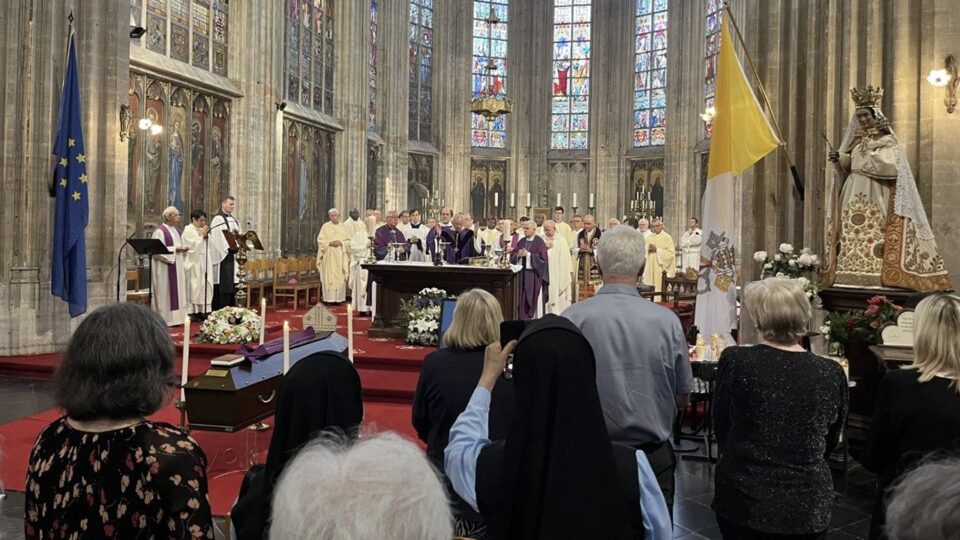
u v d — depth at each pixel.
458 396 3.81
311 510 1.30
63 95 11.02
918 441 3.45
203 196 17.55
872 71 9.23
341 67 24.42
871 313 7.33
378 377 10.28
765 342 3.57
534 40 32.31
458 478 2.34
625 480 2.23
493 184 32.44
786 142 10.73
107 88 12.23
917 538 1.21
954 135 8.65
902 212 8.03
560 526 1.93
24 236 11.27
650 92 30.89
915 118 8.95
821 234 10.18
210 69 17.81
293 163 21.50
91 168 12.11
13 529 5.34
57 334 11.56
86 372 2.28
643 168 31.00
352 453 1.42
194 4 17.20
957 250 8.63
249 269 17.03
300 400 2.88
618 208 31.48
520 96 32.38
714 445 8.07
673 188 29.31
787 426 3.33
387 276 13.02
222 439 7.58
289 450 2.80
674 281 15.34
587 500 1.94
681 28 29.27
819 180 10.20
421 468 1.39
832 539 5.50
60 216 10.98
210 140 17.75
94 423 2.31
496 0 32.44
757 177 10.97
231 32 18.53
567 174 32.41
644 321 3.47
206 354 11.13
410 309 12.48
